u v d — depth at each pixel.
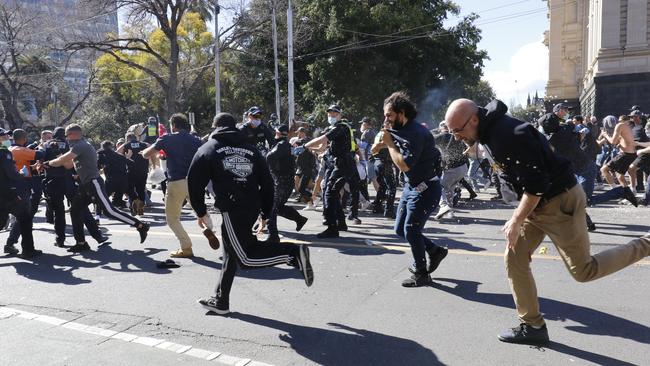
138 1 33.59
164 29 34.78
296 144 10.92
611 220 8.75
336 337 4.05
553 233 3.55
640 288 4.98
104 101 47.84
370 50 30.86
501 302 4.73
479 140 3.52
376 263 6.21
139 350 3.88
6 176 6.78
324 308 4.70
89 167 7.16
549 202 3.50
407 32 30.52
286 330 4.21
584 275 3.56
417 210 5.13
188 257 6.78
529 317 3.81
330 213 7.80
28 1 39.41
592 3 36.66
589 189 8.09
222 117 4.52
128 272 6.17
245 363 3.62
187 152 6.61
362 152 10.57
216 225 9.33
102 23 36.22
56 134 10.77
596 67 31.50
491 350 3.73
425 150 5.04
